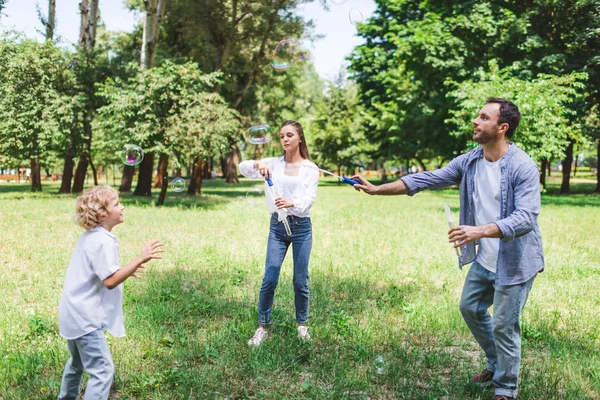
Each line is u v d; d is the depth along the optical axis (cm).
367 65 3130
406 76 2641
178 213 1405
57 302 527
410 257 809
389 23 2691
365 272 698
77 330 283
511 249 322
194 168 2423
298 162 437
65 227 1071
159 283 604
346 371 374
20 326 448
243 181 4531
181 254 791
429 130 2675
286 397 331
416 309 518
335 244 910
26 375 352
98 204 287
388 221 1298
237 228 1107
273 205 430
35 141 1925
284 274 666
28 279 622
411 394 340
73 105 1895
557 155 1725
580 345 436
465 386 353
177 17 2431
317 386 347
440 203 2012
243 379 359
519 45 2134
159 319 472
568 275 691
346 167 4212
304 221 429
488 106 333
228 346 410
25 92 1891
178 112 1702
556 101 1677
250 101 3319
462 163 363
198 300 536
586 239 1011
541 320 489
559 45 2347
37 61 1864
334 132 4069
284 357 389
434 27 2138
